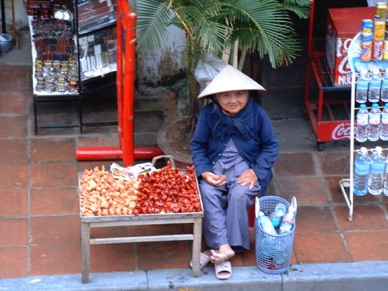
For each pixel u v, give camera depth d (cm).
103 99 692
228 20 566
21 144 638
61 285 521
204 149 553
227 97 531
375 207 592
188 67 604
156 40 559
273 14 555
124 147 600
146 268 538
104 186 528
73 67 652
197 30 553
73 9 652
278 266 531
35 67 651
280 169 625
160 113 682
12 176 606
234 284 528
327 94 689
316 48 714
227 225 536
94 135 654
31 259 540
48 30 668
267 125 543
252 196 538
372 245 560
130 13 543
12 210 576
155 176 534
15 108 675
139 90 698
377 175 573
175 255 549
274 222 536
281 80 718
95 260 541
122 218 505
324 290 536
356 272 538
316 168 627
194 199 517
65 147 639
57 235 559
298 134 663
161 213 508
